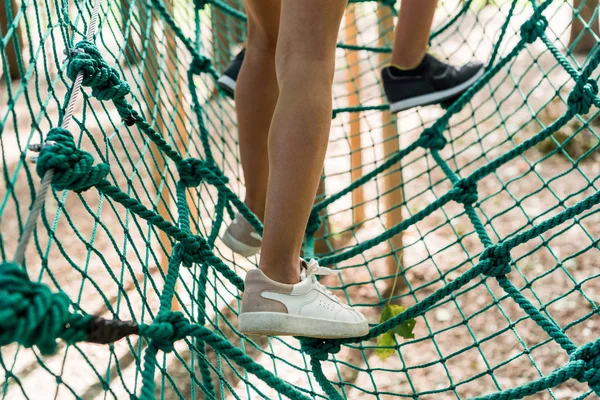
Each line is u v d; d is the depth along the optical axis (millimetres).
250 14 1589
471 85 2197
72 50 1265
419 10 2002
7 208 3289
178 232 1354
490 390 2557
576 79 1901
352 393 2596
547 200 3291
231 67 2111
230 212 1972
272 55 1607
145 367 918
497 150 3600
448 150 3705
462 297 2992
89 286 2957
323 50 1124
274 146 1112
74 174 965
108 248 3174
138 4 2416
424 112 4059
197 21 2615
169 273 1311
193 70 2389
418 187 3529
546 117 3693
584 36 3941
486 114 3863
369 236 3375
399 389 2605
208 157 2070
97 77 1264
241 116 1637
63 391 2533
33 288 711
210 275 3125
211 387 1407
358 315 1303
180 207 1620
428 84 2158
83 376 2619
